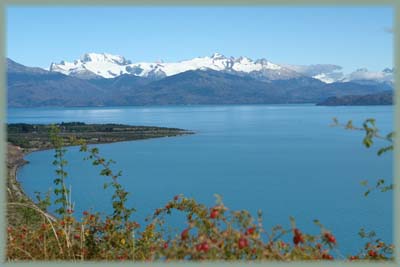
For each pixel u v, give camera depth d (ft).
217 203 10.25
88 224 16.80
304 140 313.53
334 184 151.53
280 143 296.10
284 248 11.43
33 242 15.62
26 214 16.99
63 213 16.76
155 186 152.05
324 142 298.76
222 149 270.46
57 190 17.04
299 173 178.50
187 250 9.76
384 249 14.49
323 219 95.40
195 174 181.37
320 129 403.13
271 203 119.96
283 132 377.09
